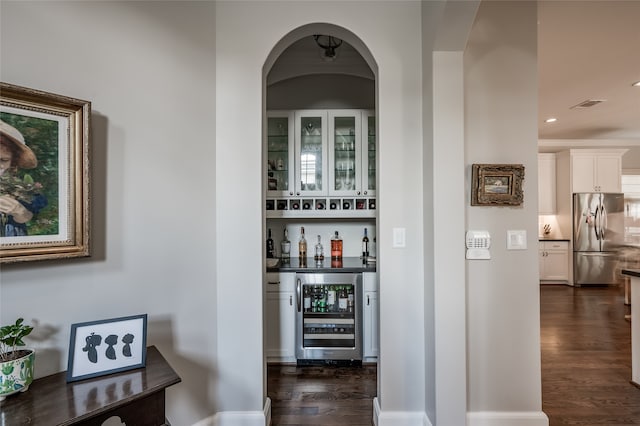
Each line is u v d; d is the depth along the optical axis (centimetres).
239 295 190
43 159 129
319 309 296
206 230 185
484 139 193
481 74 193
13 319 125
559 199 618
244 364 190
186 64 177
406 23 194
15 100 122
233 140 191
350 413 216
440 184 175
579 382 252
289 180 316
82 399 111
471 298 191
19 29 126
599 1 214
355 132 315
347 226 341
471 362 191
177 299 173
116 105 152
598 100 409
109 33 150
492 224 193
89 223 140
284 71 305
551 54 290
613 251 572
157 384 122
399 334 192
